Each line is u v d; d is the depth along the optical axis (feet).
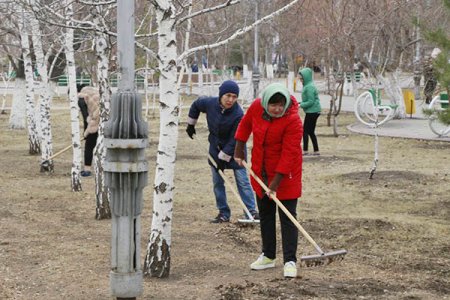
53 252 25.88
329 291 20.75
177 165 49.75
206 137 68.39
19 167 49.32
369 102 79.05
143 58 54.90
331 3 71.36
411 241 27.55
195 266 23.84
